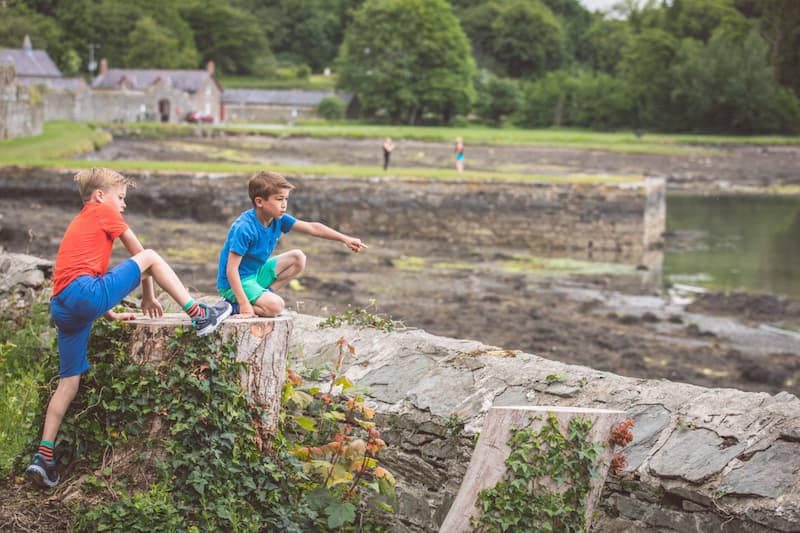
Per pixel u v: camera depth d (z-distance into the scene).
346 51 126.94
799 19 118.62
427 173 40.31
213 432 4.96
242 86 145.00
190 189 37.94
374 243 35.59
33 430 5.29
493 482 4.45
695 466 4.27
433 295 24.20
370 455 5.24
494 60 164.62
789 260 34.28
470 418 5.09
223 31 154.50
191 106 111.25
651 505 4.38
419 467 5.29
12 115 52.53
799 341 20.89
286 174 38.78
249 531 4.91
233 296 5.50
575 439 4.32
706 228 44.56
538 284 27.28
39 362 7.68
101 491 4.92
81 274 4.81
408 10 116.94
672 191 67.00
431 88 116.44
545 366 5.29
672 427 4.54
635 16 165.62
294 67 163.12
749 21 128.12
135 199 37.75
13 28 127.56
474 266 30.33
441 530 4.58
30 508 4.91
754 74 108.25
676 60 115.56
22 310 8.38
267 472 5.10
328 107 120.06
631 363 18.08
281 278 5.71
